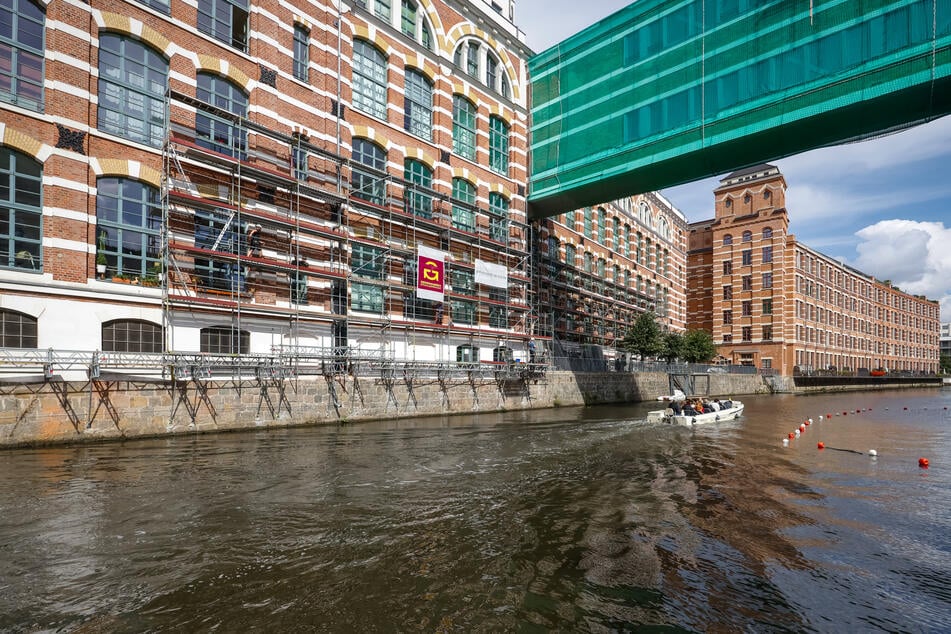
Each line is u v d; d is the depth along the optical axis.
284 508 8.74
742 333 58.69
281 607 5.56
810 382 56.00
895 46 18.56
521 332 29.19
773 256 56.69
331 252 20.39
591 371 32.41
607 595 5.96
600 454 13.84
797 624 5.43
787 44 20.88
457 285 26.34
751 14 21.81
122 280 15.32
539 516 8.64
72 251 14.43
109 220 15.40
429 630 5.16
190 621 5.26
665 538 7.76
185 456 12.32
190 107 17.28
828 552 7.35
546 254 35.25
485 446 14.70
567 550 7.23
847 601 5.94
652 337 38.50
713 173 25.75
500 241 29.00
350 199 20.52
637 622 5.38
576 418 22.33
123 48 16.09
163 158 16.25
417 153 24.67
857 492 10.57
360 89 22.81
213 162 17.06
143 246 16.09
